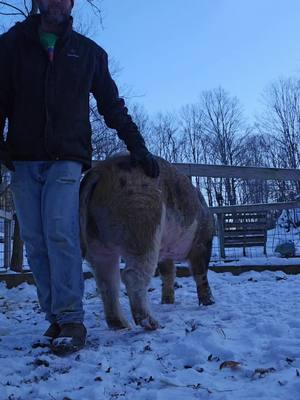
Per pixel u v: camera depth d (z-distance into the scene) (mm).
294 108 22000
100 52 2043
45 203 1855
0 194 4492
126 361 1626
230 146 24875
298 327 1982
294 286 3326
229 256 5656
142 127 19953
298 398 1220
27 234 1921
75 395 1326
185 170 4402
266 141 23344
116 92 2080
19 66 1891
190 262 2723
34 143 1873
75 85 1914
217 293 3160
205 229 2666
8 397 1327
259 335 1858
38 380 1487
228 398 1242
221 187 17125
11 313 2859
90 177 2014
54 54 1893
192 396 1280
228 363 1504
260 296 2926
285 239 6250
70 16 1932
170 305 2830
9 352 1812
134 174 1948
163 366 1563
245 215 5605
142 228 1896
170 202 2221
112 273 2139
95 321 2387
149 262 1924
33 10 4848
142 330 2033
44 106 1878
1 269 4586
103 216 1957
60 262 1820
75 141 1891
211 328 1991
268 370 1437
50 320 1942
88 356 1684
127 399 1286
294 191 13852
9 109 1960
